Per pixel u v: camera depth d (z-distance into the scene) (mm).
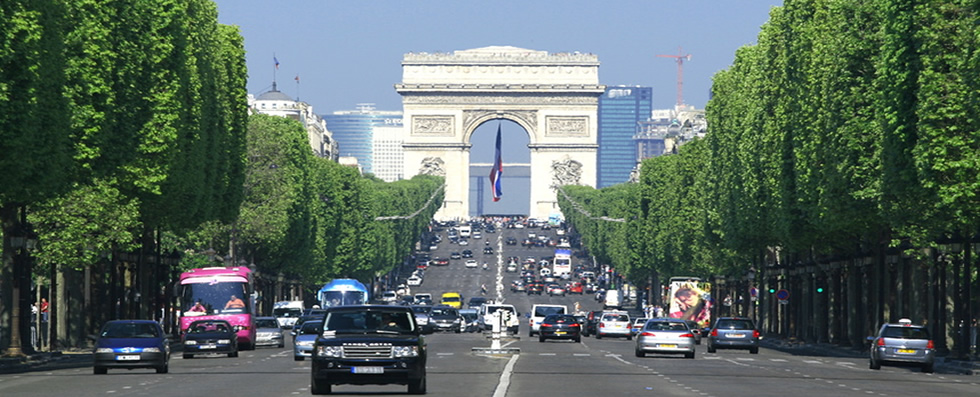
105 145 132250
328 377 72750
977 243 133375
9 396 77375
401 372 72875
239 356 145250
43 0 109188
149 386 86812
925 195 125250
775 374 105562
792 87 170750
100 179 146625
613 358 133625
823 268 187750
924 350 120562
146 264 181125
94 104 128125
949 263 171375
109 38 133375
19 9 105188
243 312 165875
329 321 74812
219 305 165875
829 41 152000
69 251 148375
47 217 146750
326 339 73250
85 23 126750
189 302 166625
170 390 82125
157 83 153000
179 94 155500
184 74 156750
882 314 156750
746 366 119812
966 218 122250
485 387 83938
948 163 117938
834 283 184500
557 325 194250
